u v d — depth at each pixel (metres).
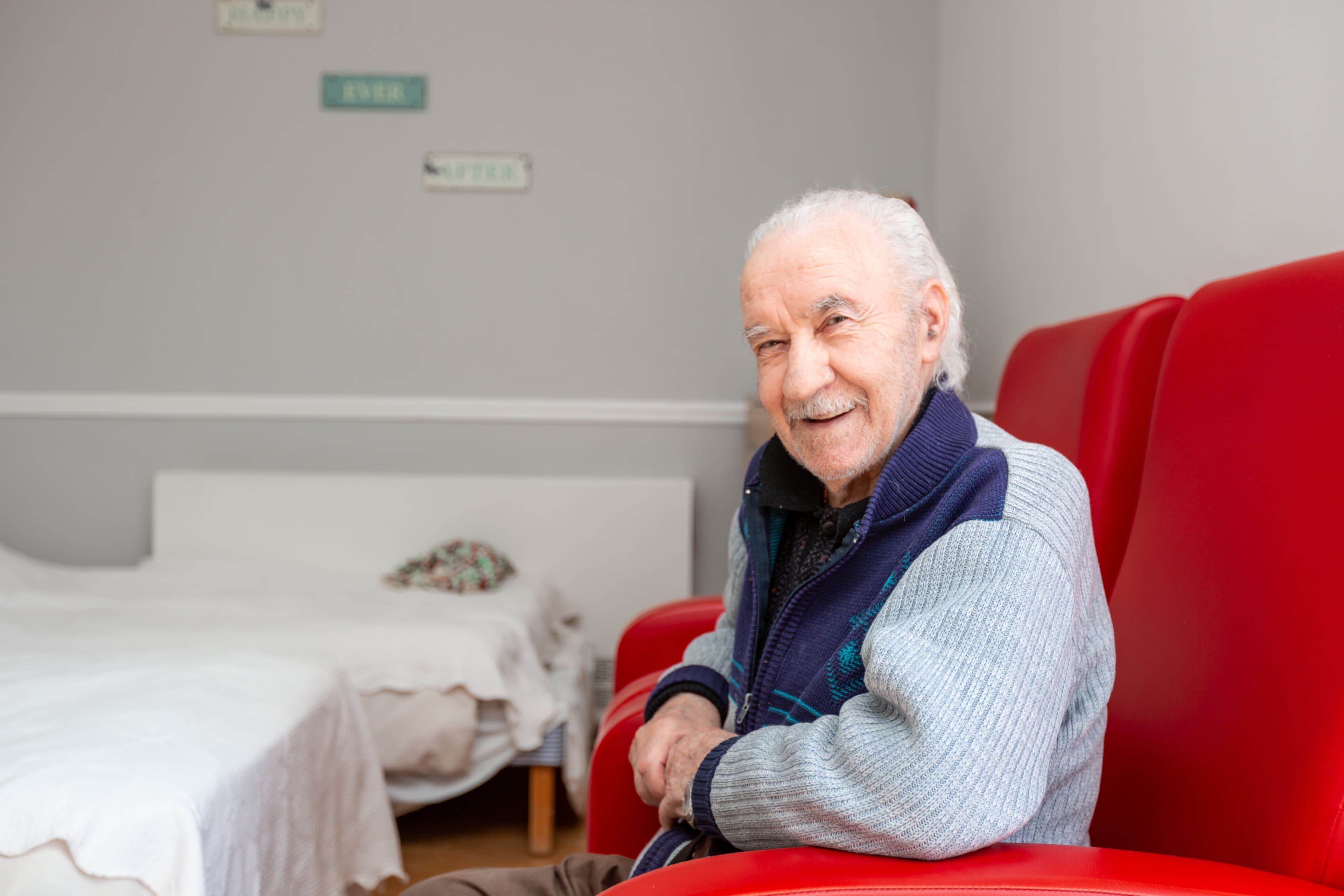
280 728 1.47
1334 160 1.13
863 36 3.47
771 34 3.50
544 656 2.78
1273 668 0.79
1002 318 2.53
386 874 1.76
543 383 3.56
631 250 3.54
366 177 3.54
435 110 3.53
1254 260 1.31
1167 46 1.57
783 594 1.09
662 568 3.41
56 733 1.32
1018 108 2.41
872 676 0.79
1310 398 0.84
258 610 2.64
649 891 0.71
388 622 2.46
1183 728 0.87
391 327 3.55
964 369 1.06
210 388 3.56
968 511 0.87
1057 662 0.79
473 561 3.10
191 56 3.52
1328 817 0.71
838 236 0.95
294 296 3.55
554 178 3.53
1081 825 0.90
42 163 3.54
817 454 0.97
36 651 1.98
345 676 1.81
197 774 1.22
